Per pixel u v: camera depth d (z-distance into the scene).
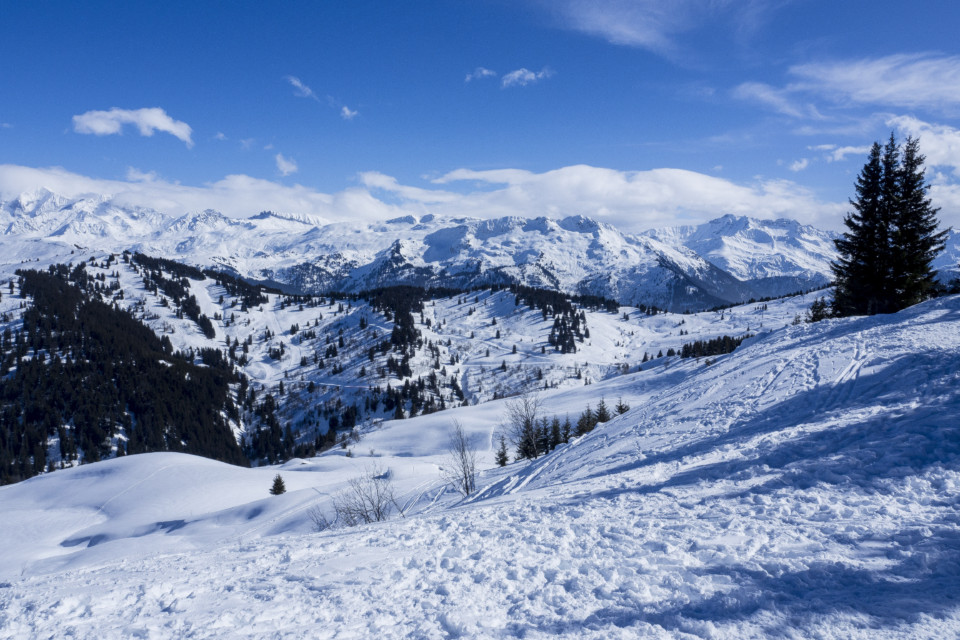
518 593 6.48
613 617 5.52
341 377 198.62
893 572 5.70
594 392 106.62
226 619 6.26
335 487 56.56
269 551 10.20
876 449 10.20
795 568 6.07
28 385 164.25
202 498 70.56
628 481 12.70
